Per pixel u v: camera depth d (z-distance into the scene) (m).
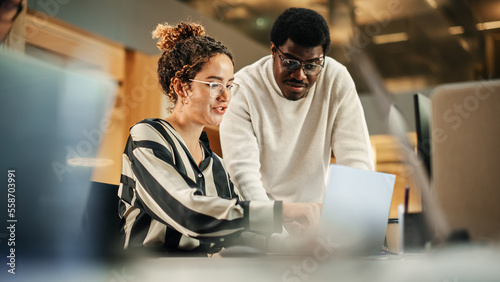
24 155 0.78
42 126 0.78
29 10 3.03
